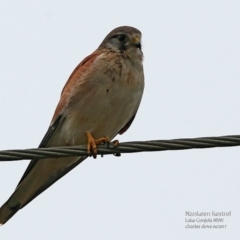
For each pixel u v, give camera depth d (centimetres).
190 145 1047
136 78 1284
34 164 1281
